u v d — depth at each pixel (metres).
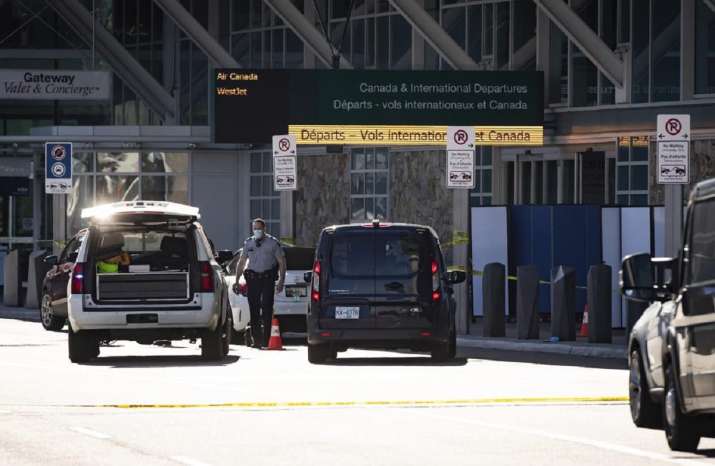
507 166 111.44
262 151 132.00
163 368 63.38
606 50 101.62
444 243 114.69
